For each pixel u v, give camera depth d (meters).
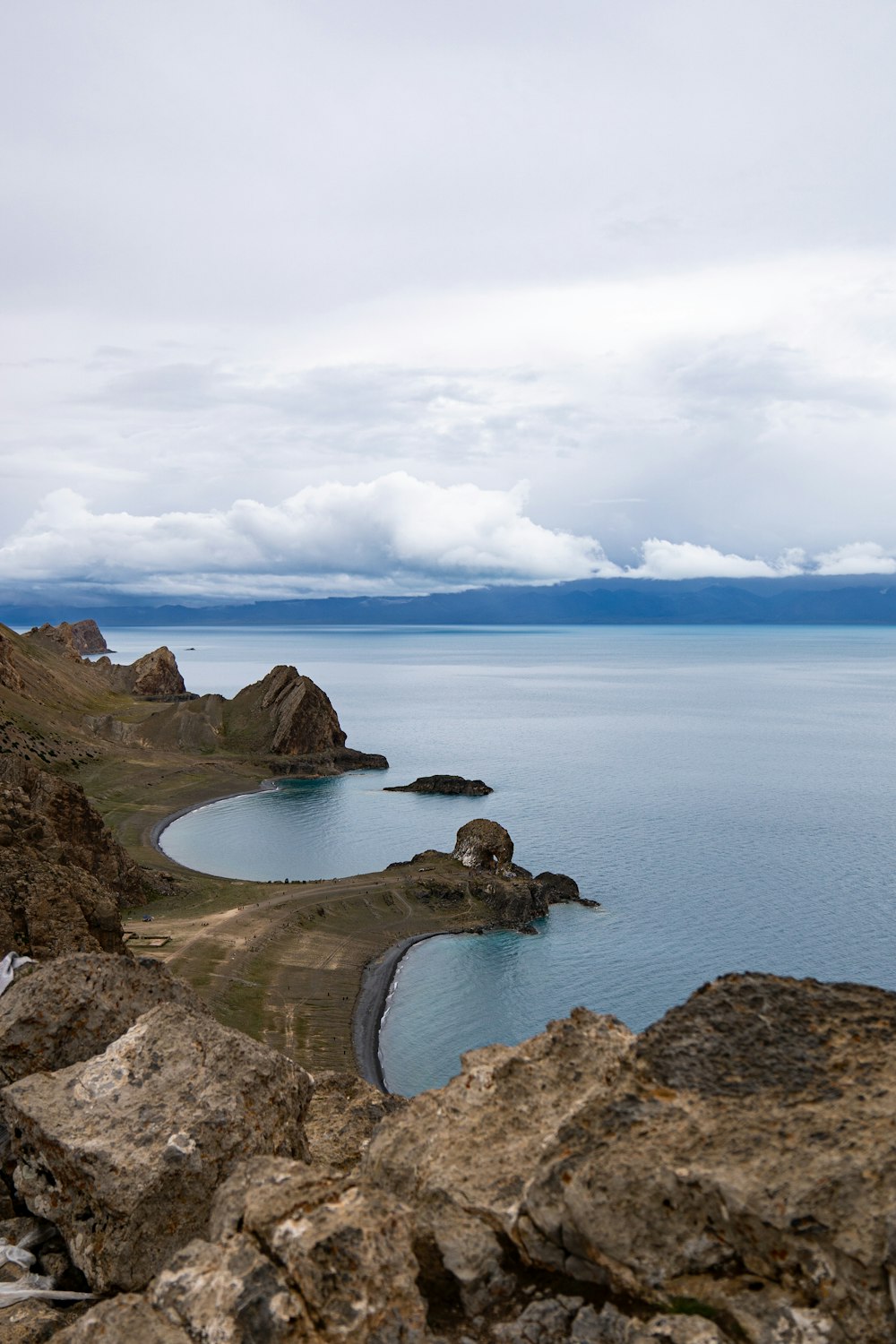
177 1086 14.13
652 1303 9.27
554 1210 9.98
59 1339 9.77
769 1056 10.66
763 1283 9.04
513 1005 95.38
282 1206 10.20
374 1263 9.43
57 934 49.59
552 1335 9.30
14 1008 16.58
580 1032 13.32
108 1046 16.12
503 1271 10.20
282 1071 15.02
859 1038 10.72
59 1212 13.27
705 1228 9.34
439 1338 9.25
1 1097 15.12
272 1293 9.30
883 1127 9.45
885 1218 8.62
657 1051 10.98
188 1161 12.95
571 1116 10.71
